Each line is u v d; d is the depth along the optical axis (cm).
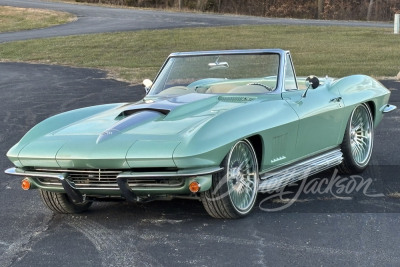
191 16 5300
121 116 644
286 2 7619
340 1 7406
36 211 682
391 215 603
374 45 3153
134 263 500
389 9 7281
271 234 555
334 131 739
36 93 1820
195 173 541
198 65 760
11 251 546
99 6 6375
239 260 495
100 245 550
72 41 3625
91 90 1848
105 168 562
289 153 659
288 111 650
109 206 689
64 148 574
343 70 2180
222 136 559
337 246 519
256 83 717
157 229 588
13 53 3241
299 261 488
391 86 1689
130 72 2377
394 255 495
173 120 601
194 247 530
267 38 3619
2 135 1182
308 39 3534
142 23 4641
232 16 5519
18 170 610
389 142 986
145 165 545
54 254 533
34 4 6278
